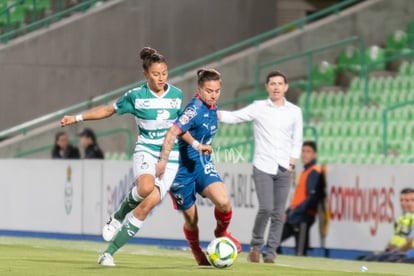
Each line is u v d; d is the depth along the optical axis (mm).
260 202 30156
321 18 62000
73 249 33969
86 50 56844
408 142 45094
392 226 32562
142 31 57906
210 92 23188
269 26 60656
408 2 55156
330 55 54750
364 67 50812
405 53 48719
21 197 43375
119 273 21125
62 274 20641
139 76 57812
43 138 53500
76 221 41625
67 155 45719
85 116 23188
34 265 23375
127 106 23266
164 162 22734
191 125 23062
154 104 23219
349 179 33781
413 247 31750
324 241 34281
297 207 34719
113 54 57312
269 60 55156
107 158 51812
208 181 23453
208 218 37406
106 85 57188
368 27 55281
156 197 23094
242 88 55125
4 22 60250
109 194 40562
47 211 42594
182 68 54406
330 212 34219
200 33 59156
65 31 56500
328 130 47906
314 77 53938
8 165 43844
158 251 35031
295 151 30375
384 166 32938
